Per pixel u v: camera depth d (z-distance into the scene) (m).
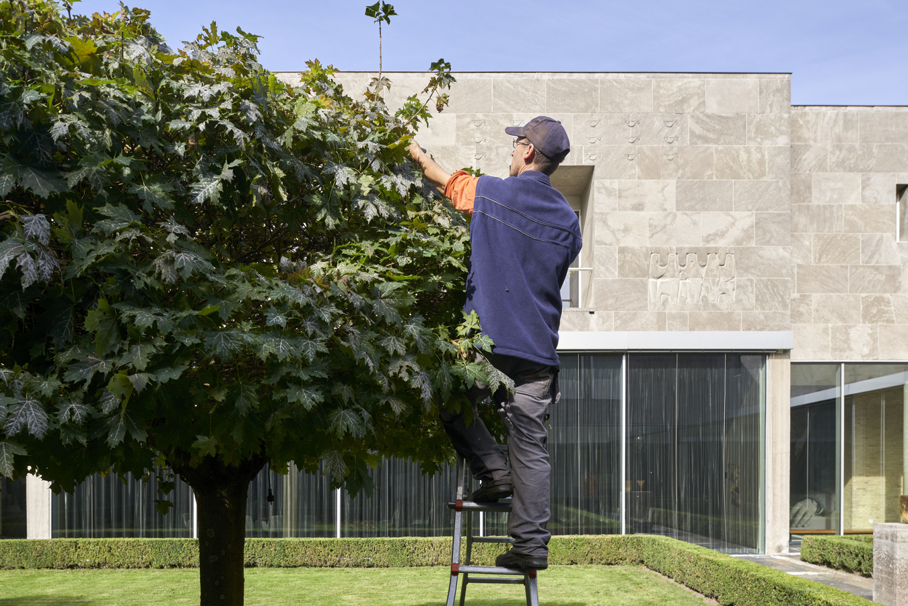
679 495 14.83
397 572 12.82
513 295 3.32
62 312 2.53
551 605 9.73
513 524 3.37
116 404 2.41
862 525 15.29
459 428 3.75
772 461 14.96
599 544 13.57
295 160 3.24
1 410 2.18
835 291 15.71
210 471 4.68
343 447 3.49
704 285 15.15
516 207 3.40
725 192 15.33
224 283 2.73
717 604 9.88
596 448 14.88
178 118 3.04
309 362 2.73
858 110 15.96
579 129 15.34
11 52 2.56
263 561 13.53
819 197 15.88
